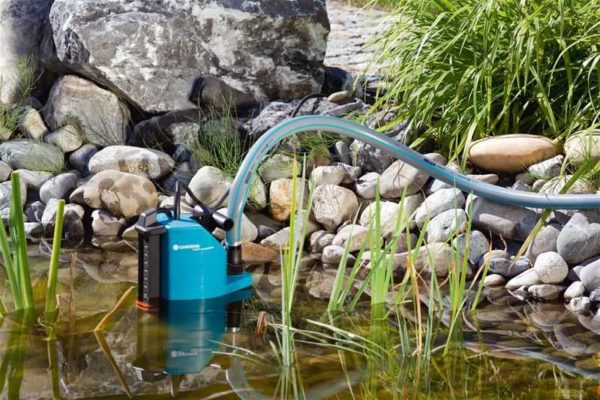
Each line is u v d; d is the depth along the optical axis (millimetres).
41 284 4137
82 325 3604
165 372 3150
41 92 5992
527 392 2979
